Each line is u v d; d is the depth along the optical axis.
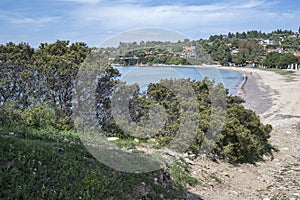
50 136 7.17
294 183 7.86
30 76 9.06
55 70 9.08
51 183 4.76
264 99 29.12
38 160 5.21
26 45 9.65
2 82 8.85
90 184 5.01
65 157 5.64
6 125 7.62
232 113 9.73
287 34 163.38
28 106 8.87
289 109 22.19
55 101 9.21
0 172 4.51
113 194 5.05
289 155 10.35
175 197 5.99
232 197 6.73
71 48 10.05
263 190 7.40
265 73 67.12
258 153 9.87
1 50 9.30
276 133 13.40
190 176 7.20
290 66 80.06
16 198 4.23
